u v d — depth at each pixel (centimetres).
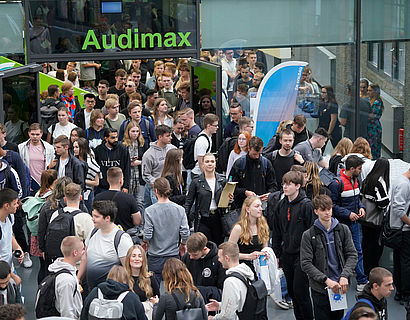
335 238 1283
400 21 2162
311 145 1755
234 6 2075
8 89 1739
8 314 928
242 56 2095
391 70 2183
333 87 2156
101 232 1270
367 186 1577
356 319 983
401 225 1530
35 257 1847
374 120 2191
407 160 2216
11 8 1986
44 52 2022
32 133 1794
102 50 2048
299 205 1379
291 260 1400
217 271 1245
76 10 2019
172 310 1066
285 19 2103
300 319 1414
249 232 1334
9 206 1284
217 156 1856
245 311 1139
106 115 2162
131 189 1889
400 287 1577
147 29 2055
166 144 1798
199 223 1588
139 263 1173
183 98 2186
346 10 2131
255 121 2091
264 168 1644
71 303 1138
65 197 1388
